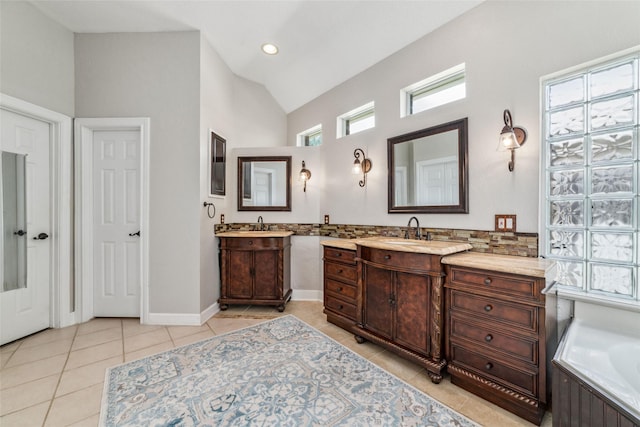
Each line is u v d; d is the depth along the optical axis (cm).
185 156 271
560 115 181
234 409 151
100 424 141
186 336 241
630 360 138
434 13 229
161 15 249
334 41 288
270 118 403
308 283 347
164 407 152
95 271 278
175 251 270
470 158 217
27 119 239
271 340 233
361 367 193
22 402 157
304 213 349
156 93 271
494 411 151
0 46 213
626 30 154
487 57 208
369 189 296
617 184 162
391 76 276
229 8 242
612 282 165
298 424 140
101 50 270
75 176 267
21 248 237
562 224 181
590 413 114
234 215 350
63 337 238
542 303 140
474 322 165
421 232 250
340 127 339
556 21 177
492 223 204
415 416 147
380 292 213
